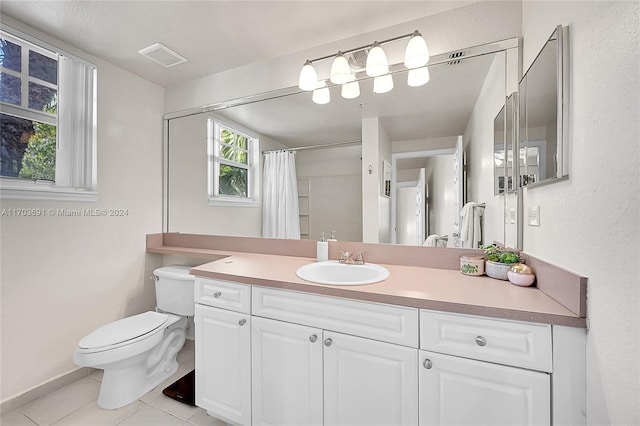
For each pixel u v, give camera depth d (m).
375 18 1.54
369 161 1.70
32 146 1.66
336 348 1.12
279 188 1.96
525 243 1.26
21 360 1.57
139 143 2.18
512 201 1.33
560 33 0.90
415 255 1.58
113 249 2.02
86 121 1.88
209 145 2.20
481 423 0.91
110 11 1.48
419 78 1.53
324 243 1.69
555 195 0.97
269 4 1.43
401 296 1.02
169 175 2.37
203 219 2.24
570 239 0.87
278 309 1.25
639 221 0.59
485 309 0.90
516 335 0.88
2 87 1.55
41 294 1.65
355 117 1.72
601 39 0.71
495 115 1.39
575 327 0.81
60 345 1.73
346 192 1.76
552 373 0.84
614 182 0.67
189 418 1.48
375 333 1.06
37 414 1.50
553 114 0.95
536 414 0.85
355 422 1.09
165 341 1.89
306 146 1.87
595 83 0.74
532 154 1.13
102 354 1.44
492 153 1.40
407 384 1.01
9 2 1.40
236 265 1.59
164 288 2.00
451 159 1.51
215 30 1.65
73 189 1.83
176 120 2.32
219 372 1.38
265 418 1.27
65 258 1.76
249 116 2.04
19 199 1.56
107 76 1.97
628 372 0.63
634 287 0.61
